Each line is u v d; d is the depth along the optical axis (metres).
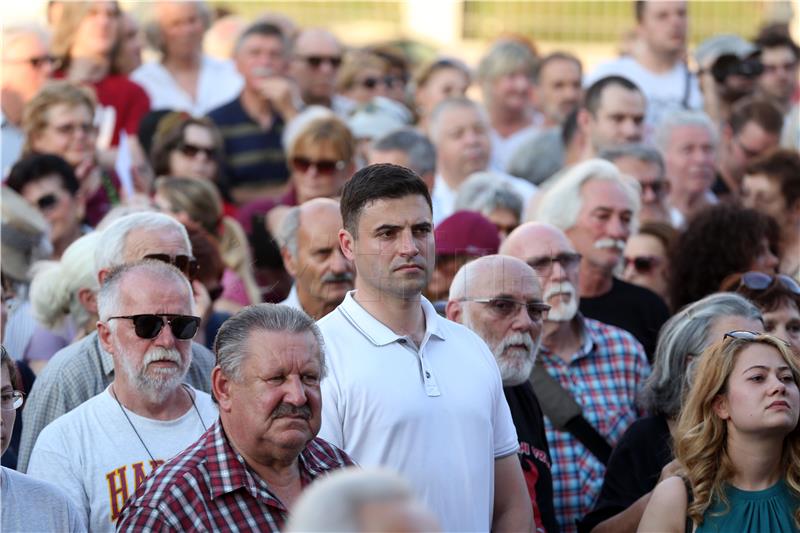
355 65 39.62
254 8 47.56
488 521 15.27
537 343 17.88
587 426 19.66
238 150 35.44
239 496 13.58
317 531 8.28
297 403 13.60
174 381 16.31
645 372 20.77
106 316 16.45
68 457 16.00
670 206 33.06
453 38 48.25
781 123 36.84
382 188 15.30
